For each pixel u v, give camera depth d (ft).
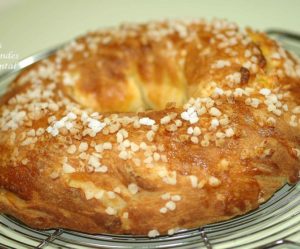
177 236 1.20
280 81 1.30
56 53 1.65
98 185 1.17
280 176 1.20
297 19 2.01
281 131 1.20
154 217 1.16
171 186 1.14
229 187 1.15
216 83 1.30
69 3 2.42
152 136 1.18
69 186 1.17
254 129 1.18
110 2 2.39
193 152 1.16
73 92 1.52
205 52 1.43
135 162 1.15
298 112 1.24
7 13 2.41
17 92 1.46
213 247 1.21
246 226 1.20
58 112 1.32
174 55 1.54
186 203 1.15
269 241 1.20
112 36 1.63
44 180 1.19
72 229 1.24
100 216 1.17
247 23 2.05
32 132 1.27
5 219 1.32
